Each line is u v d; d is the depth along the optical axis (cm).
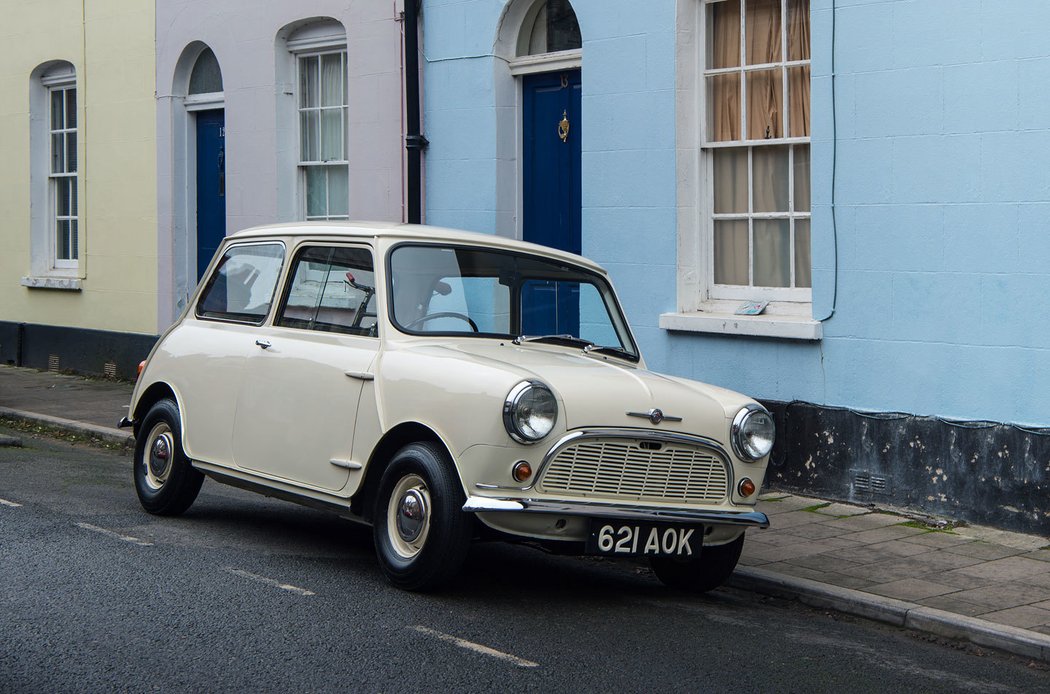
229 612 590
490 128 1141
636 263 1035
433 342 675
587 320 754
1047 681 561
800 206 970
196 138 1491
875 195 892
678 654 562
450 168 1177
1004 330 836
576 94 1113
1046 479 818
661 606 657
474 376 610
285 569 680
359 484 655
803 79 965
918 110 869
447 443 611
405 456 632
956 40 849
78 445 1148
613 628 602
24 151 1705
